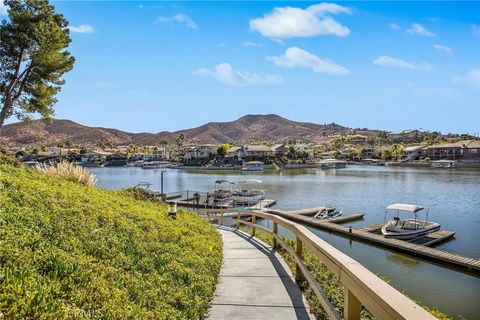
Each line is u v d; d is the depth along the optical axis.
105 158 157.00
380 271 18.12
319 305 5.27
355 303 3.07
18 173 8.70
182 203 39.72
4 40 25.19
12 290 3.07
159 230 7.70
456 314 12.62
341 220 32.53
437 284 16.05
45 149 165.00
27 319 2.85
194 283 5.59
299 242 6.44
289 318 4.87
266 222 33.00
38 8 26.69
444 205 41.69
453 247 23.64
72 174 12.47
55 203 6.36
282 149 139.50
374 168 116.06
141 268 5.26
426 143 147.75
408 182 68.81
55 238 4.82
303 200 47.78
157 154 164.00
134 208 9.42
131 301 4.16
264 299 5.62
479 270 17.38
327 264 3.83
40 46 25.78
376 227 27.88
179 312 4.48
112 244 5.52
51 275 3.73
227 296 5.77
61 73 27.55
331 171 103.62
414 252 20.80
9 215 4.80
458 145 122.56
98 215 6.63
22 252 3.86
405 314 1.91
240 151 129.62
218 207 38.00
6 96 25.69
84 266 4.23
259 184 68.44
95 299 3.65
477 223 31.34
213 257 7.64
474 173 88.62
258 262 8.09
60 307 3.12
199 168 120.38
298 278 6.50
